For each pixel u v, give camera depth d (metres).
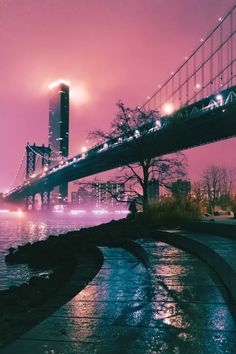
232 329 6.09
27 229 73.06
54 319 6.76
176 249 15.19
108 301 7.97
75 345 5.48
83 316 6.94
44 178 159.50
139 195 38.41
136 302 7.84
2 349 5.36
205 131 80.75
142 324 6.41
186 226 21.55
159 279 9.88
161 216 26.20
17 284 16.42
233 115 76.06
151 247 15.66
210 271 10.72
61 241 25.03
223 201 35.19
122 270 11.66
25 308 10.55
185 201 28.12
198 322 6.46
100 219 132.12
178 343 5.52
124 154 46.03
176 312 7.06
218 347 5.34
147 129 40.00
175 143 81.50
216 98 80.56
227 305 7.45
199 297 8.06
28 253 26.08
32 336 5.88
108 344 5.51
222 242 13.34
